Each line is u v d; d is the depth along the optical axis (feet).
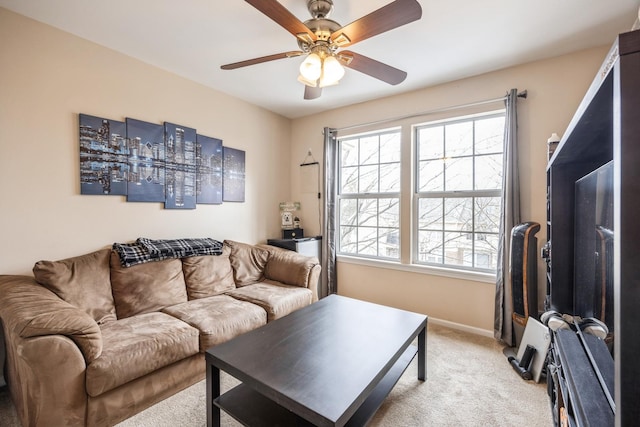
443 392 6.07
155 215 8.73
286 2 5.83
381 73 6.45
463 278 9.31
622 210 2.01
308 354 4.80
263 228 12.20
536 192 8.09
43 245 6.72
